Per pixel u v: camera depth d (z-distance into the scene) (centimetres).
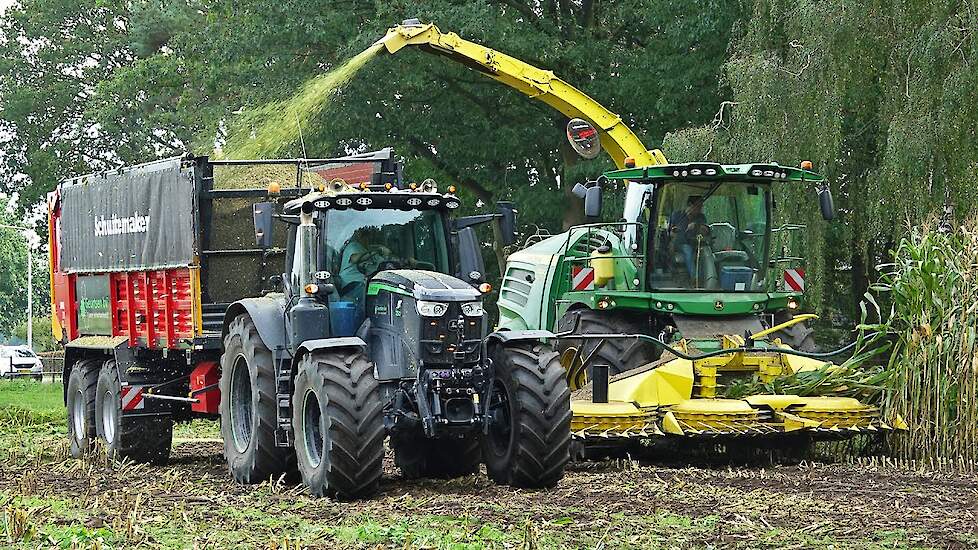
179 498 1118
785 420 1299
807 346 1582
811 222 2233
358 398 1081
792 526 929
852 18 2138
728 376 1427
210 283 1403
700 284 1578
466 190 3788
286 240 1441
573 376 1544
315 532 920
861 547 851
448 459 1272
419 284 1128
